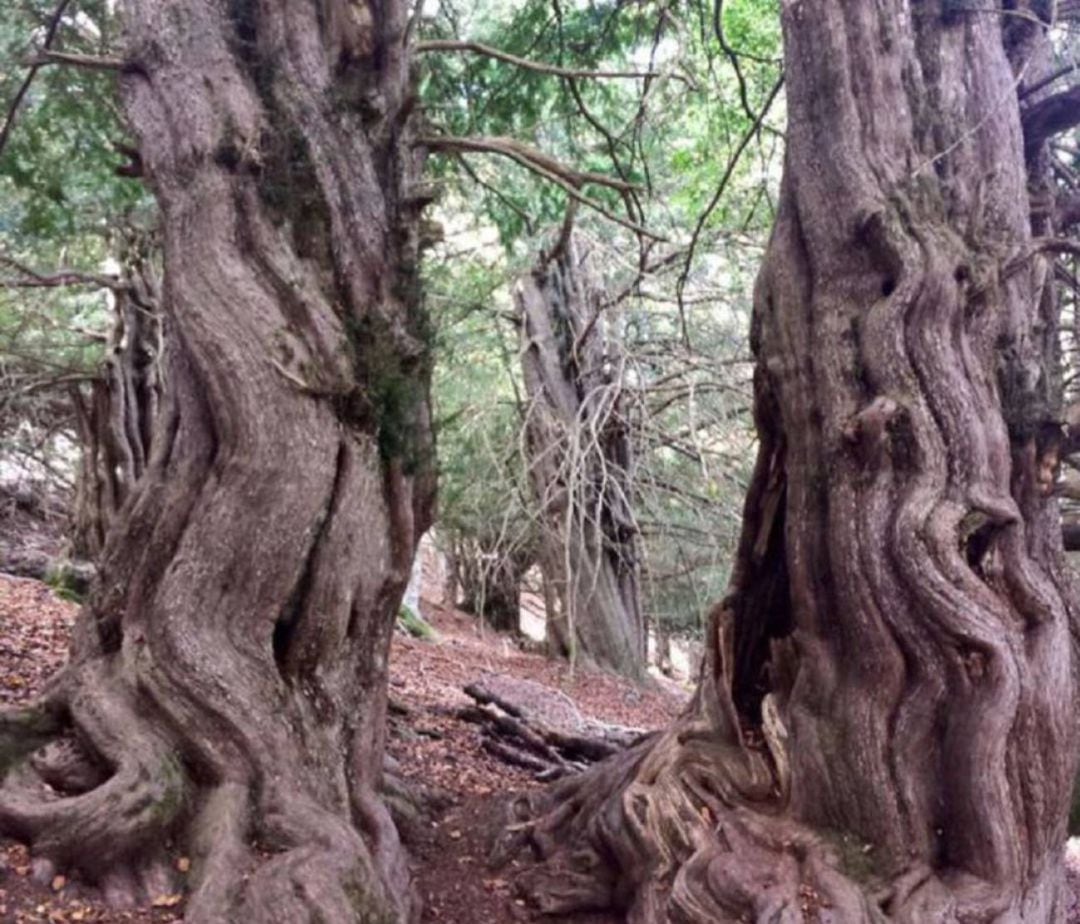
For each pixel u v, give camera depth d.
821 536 5.54
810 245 5.75
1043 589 5.26
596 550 17.25
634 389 15.38
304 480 5.00
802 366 5.69
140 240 13.28
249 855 4.40
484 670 14.95
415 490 5.71
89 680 4.95
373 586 5.36
